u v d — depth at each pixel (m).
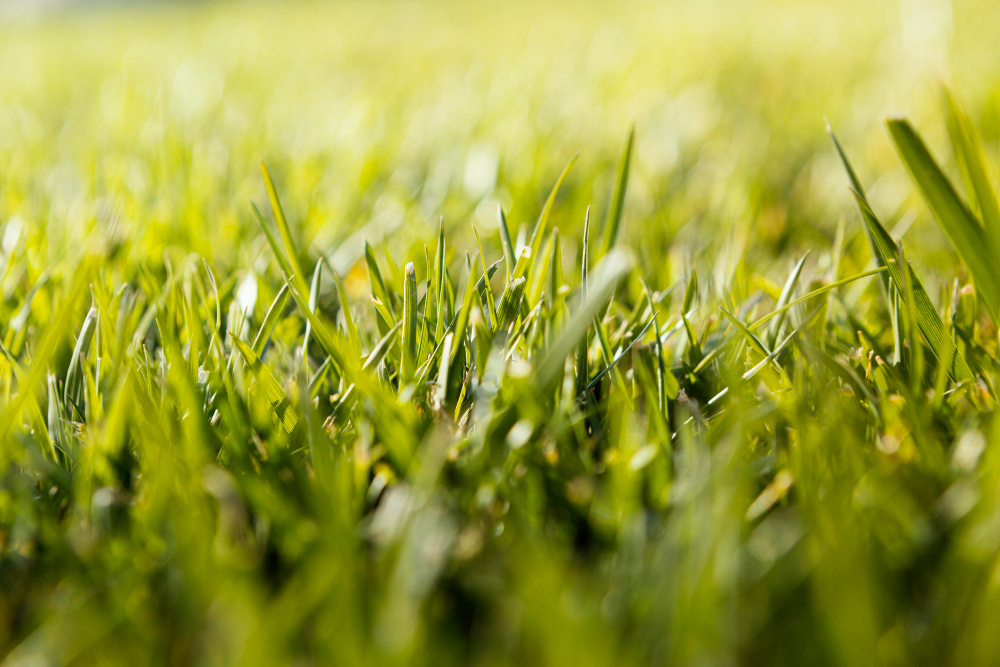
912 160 0.28
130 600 0.24
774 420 0.27
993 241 0.28
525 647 0.23
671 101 0.78
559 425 0.26
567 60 1.14
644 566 0.23
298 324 0.33
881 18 1.39
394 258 0.39
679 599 0.23
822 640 0.23
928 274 0.35
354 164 0.56
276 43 1.59
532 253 0.30
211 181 0.52
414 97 0.86
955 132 0.28
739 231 0.41
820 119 0.71
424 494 0.24
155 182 0.50
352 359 0.27
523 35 1.54
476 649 0.24
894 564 0.24
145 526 0.24
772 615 0.23
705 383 0.29
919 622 0.24
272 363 0.30
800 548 0.24
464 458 0.26
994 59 0.86
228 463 0.26
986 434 0.26
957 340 0.29
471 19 1.95
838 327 0.32
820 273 0.35
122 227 0.39
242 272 0.36
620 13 1.89
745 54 1.15
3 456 0.25
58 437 0.27
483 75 1.00
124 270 0.36
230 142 0.64
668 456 0.26
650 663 0.23
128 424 0.27
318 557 0.24
